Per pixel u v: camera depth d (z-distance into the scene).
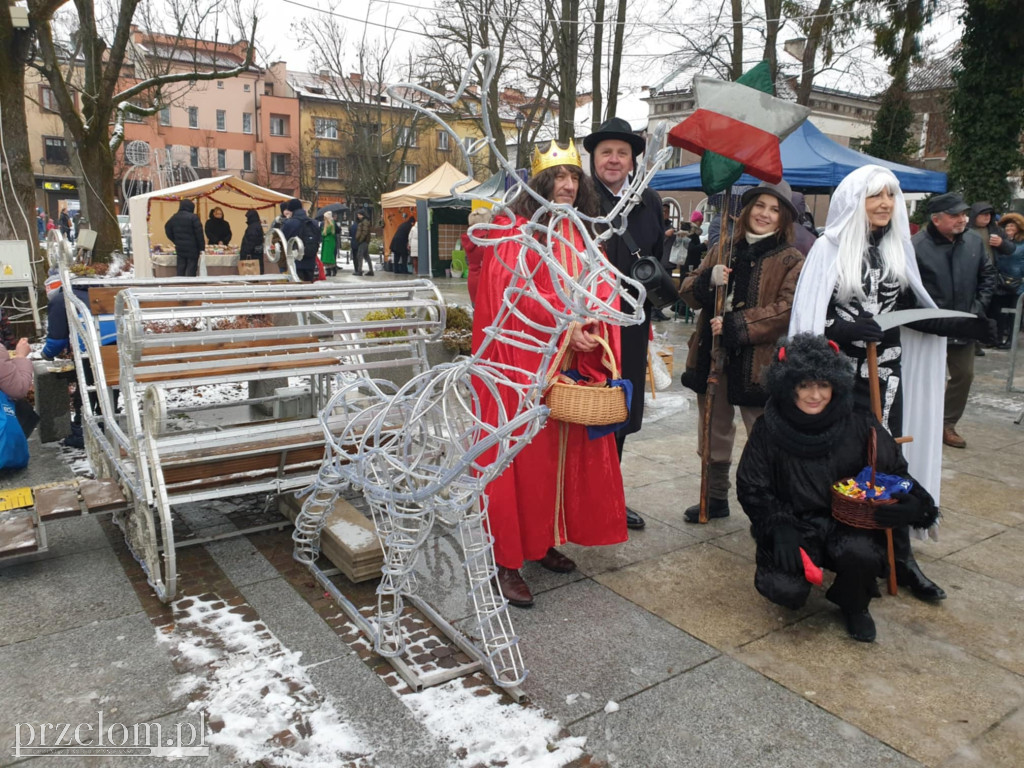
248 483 3.59
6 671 2.62
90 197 14.38
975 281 5.34
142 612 3.05
